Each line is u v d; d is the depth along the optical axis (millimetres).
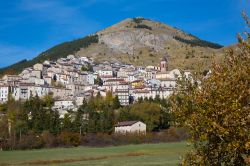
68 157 118438
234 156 26141
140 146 157875
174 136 177500
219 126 25141
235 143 25000
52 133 184375
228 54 27172
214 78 26250
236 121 24797
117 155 121500
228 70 26219
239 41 26875
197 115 26547
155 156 113000
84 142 173375
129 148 149625
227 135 25453
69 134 173375
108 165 92750
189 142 28469
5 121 195875
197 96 26469
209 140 26938
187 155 28406
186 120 27125
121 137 178250
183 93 28234
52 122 196375
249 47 26109
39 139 168375
